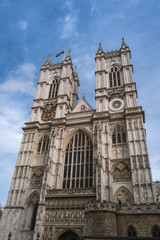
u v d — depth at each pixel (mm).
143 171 44438
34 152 57562
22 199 49094
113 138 53344
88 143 54688
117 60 68688
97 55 72312
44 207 43656
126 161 48188
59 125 58562
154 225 27031
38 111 65312
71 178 50625
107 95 61469
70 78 72812
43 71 76375
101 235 25984
